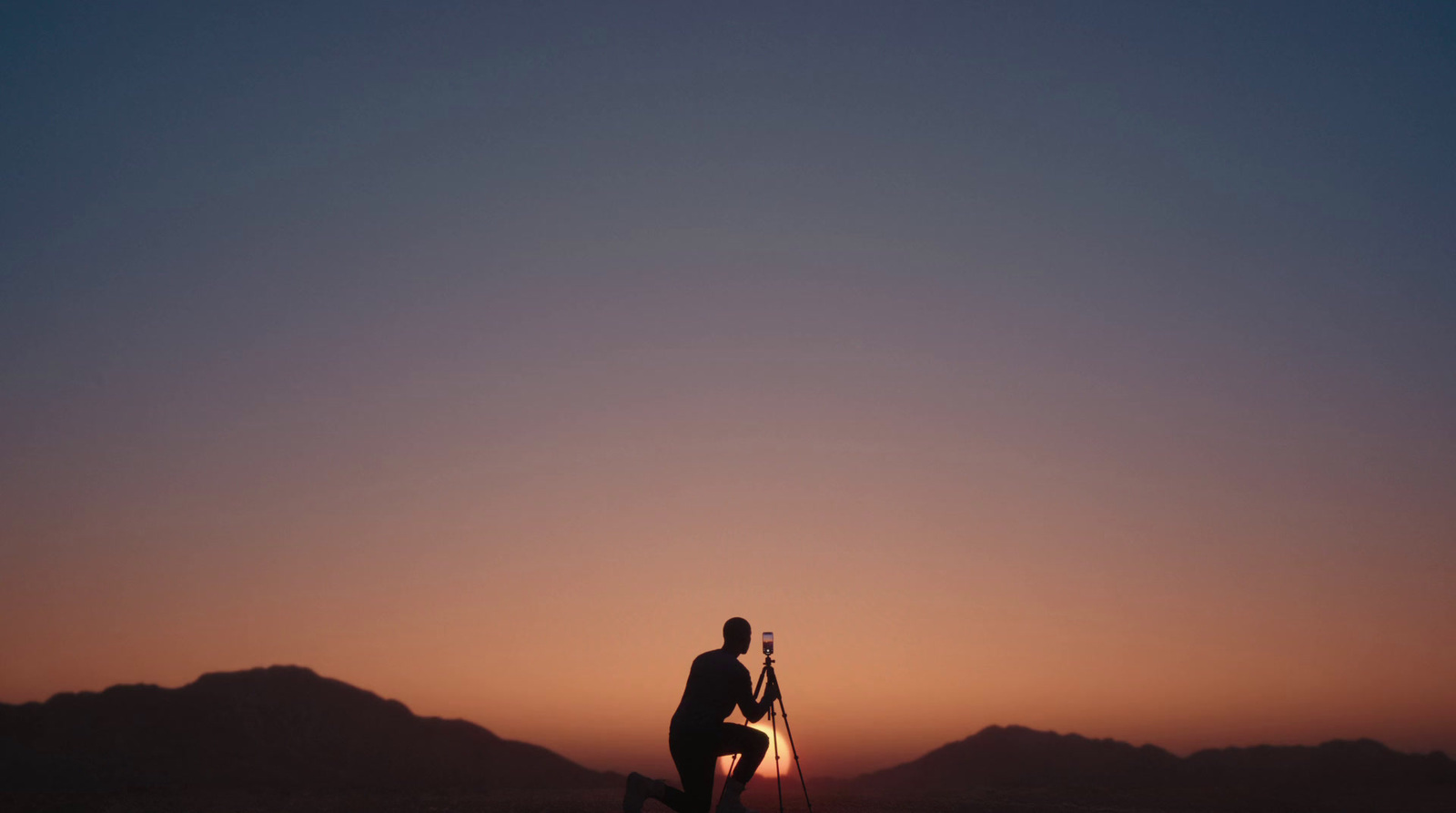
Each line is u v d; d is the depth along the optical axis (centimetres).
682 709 891
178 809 1435
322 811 1437
